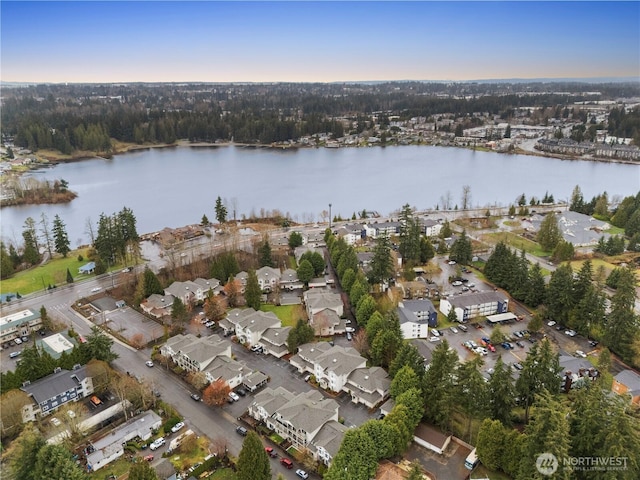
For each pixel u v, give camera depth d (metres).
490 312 133.25
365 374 99.38
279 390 95.62
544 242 185.88
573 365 101.56
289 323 131.12
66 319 134.50
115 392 99.00
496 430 75.19
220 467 80.19
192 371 105.94
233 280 145.75
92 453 81.38
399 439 78.94
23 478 69.69
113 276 166.50
